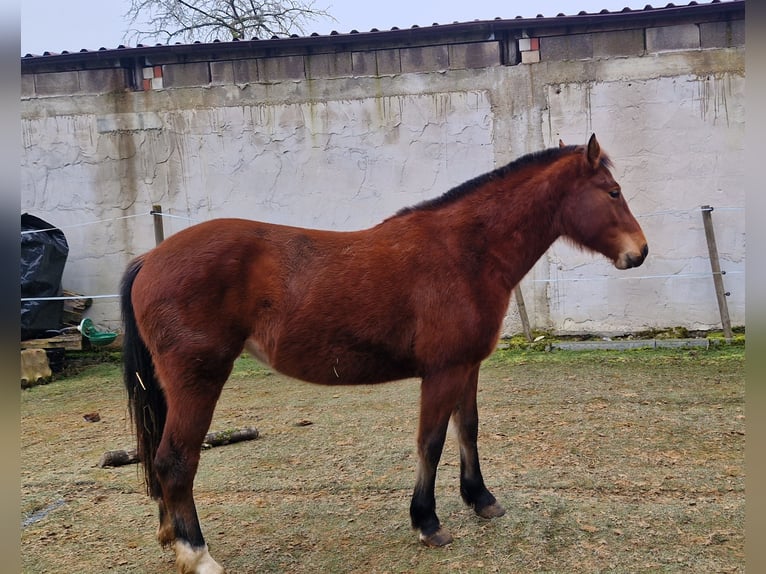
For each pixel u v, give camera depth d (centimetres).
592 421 427
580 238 301
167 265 255
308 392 562
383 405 505
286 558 265
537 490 319
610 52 681
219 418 482
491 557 258
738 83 661
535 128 700
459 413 296
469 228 282
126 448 421
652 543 262
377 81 720
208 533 290
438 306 267
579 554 256
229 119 742
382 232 282
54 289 702
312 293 260
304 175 738
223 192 750
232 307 254
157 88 749
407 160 722
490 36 696
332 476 354
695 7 642
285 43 712
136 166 757
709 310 673
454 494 324
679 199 678
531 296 706
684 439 385
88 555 275
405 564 256
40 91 758
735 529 270
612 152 689
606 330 693
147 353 264
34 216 717
